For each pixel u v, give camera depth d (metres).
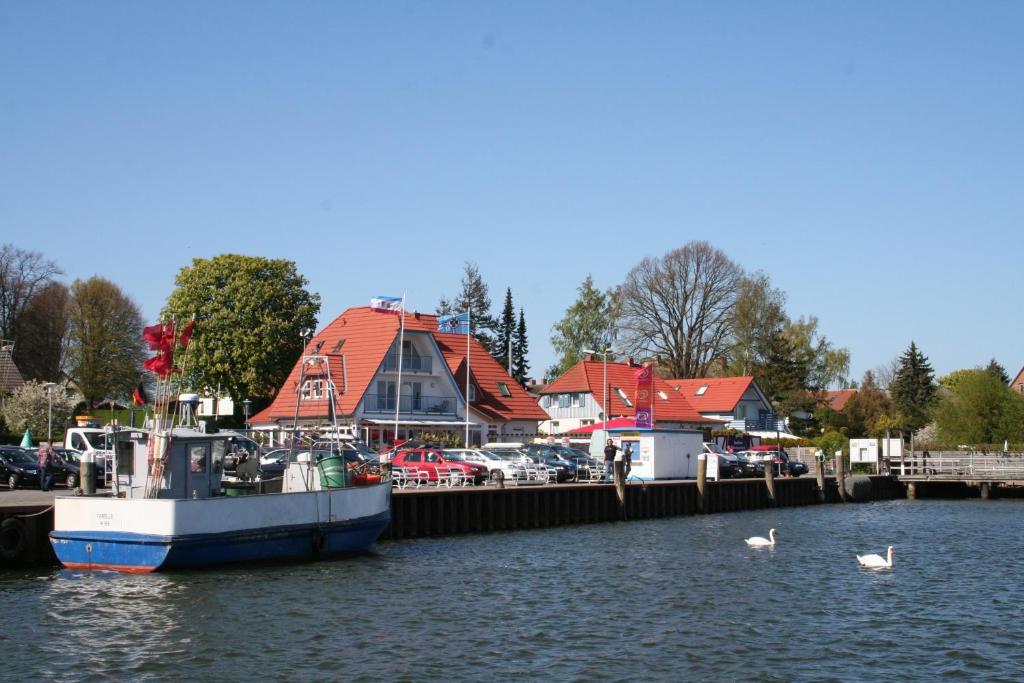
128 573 32.69
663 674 23.23
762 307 107.06
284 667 23.31
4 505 34.34
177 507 32.38
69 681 22.22
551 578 34.72
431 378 76.19
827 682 22.83
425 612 28.84
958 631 27.72
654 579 34.97
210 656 24.08
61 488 46.66
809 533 50.09
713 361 107.50
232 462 38.25
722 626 27.92
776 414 106.69
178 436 34.66
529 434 82.25
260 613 28.16
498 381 83.44
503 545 42.88
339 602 29.77
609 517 55.00
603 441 69.75
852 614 29.75
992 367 143.50
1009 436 87.44
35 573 32.78
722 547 43.66
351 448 49.06
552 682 22.50
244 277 88.00
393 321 75.00
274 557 35.06
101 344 103.94
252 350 87.00
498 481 49.81
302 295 91.25
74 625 26.55
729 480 63.81
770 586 34.03
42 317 100.62
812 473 83.12
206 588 31.05
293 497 35.19
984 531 51.78
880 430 113.69
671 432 64.88
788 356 111.00
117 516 32.78
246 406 67.81
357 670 23.16
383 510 38.62
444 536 45.47
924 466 78.62
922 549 44.19
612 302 110.12
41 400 79.31
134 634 25.80
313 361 40.19
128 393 106.38
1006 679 23.19
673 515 58.94
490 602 30.44
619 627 27.59
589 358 98.88
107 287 105.19
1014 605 31.30
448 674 22.97
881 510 65.69
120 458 34.81
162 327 34.75
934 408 94.94
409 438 70.44
